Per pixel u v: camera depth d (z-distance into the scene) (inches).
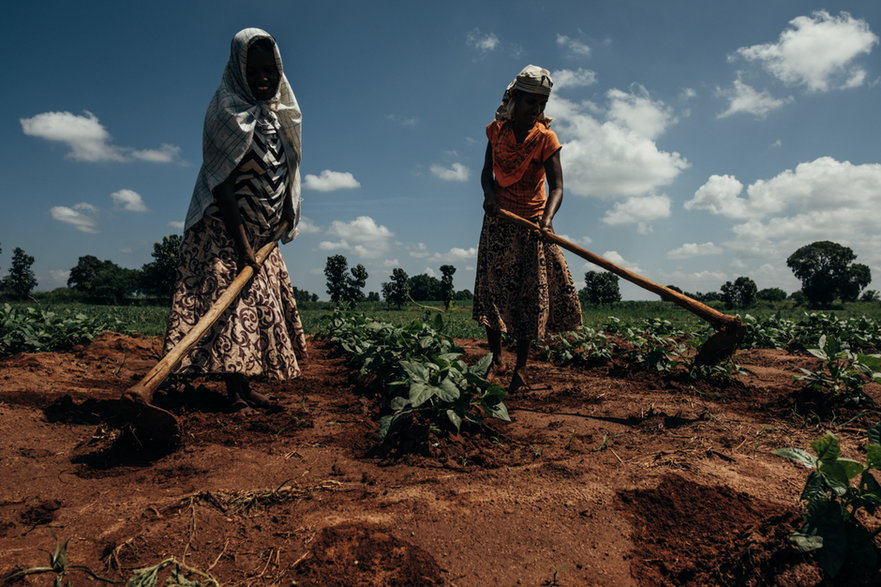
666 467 85.7
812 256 2913.4
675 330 277.7
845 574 56.4
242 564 60.7
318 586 57.0
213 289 115.3
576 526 69.3
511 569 60.7
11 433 99.3
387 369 140.1
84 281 2691.9
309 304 1769.2
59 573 56.9
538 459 93.1
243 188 118.6
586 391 148.3
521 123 144.0
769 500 74.4
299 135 128.5
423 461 91.1
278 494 77.1
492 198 149.5
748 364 201.0
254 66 116.3
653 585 58.4
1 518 70.1
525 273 147.1
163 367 90.3
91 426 107.4
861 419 110.8
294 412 122.1
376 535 66.4
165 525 67.6
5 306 212.5
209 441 100.7
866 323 255.3
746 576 57.6
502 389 103.6
